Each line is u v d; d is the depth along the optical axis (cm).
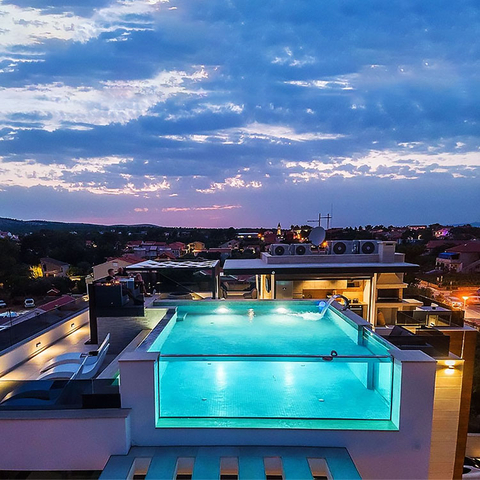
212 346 651
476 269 5181
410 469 437
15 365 794
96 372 719
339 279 1495
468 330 878
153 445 439
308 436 436
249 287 2541
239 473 384
